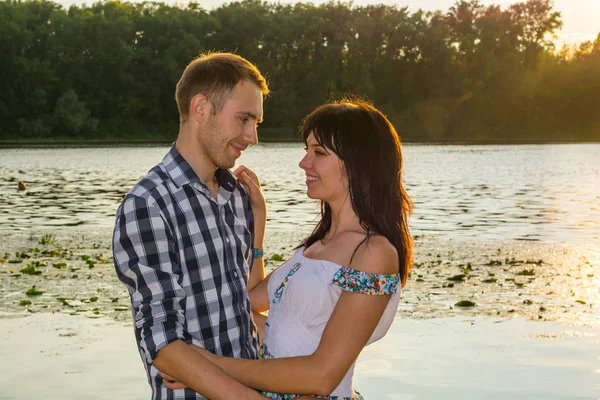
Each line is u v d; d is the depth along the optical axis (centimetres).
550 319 690
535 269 957
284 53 8119
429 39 8112
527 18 8612
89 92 7338
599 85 8306
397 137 279
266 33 7900
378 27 8225
